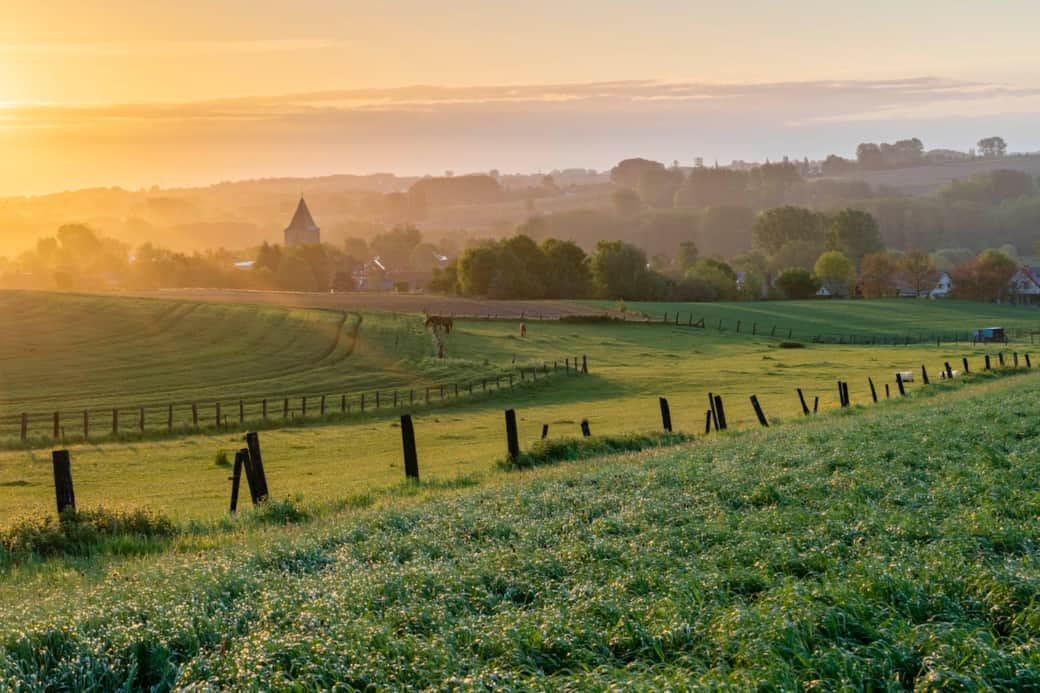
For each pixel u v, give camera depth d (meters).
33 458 45.16
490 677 9.98
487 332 112.62
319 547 16.72
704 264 193.62
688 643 10.98
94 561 18.17
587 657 10.70
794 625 10.89
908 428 29.41
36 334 106.88
